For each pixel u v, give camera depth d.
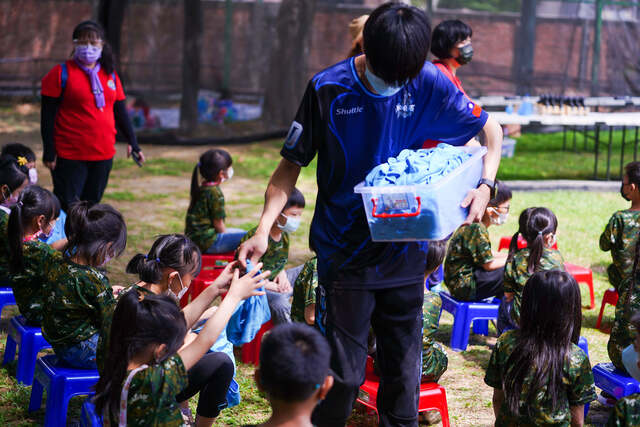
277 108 16.47
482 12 17.27
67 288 3.53
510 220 8.93
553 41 17.28
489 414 4.16
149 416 2.65
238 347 5.11
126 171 11.84
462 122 2.69
